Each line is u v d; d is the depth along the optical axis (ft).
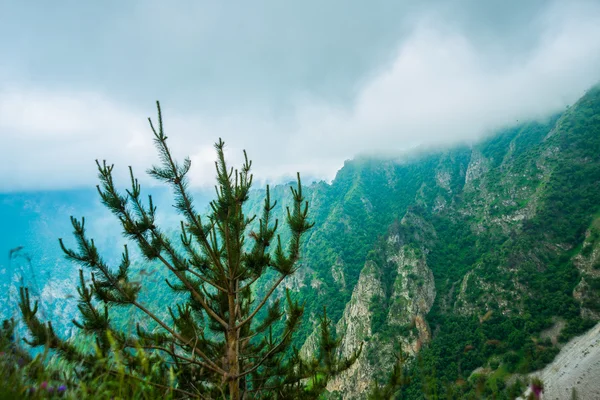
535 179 452.35
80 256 22.45
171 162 24.82
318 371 29.09
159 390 15.43
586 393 133.39
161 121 24.62
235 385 24.50
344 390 301.22
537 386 7.63
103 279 22.45
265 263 27.63
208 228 27.20
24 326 12.62
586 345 229.45
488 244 415.64
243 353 30.89
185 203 25.16
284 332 27.35
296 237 27.25
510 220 424.05
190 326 27.09
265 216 29.07
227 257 25.03
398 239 468.34
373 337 324.39
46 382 10.42
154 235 25.34
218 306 32.58
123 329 18.15
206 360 24.03
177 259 25.90
